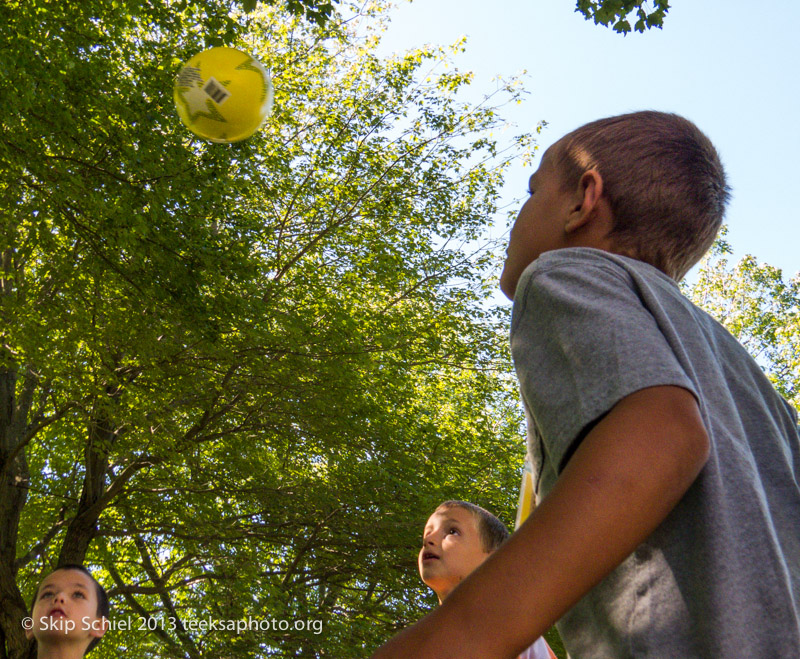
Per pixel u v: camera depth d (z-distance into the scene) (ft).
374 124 45.09
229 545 41.06
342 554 41.04
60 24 26.78
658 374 1.86
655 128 2.75
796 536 2.27
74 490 43.78
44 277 32.83
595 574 1.65
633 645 1.96
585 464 1.75
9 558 37.52
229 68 11.76
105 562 42.83
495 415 51.06
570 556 1.64
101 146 27.99
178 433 35.81
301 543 41.50
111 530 39.52
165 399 35.17
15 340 29.32
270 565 42.78
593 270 2.26
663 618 1.94
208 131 12.04
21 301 29.78
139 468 38.73
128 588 39.65
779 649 1.86
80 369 30.89
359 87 46.83
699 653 1.87
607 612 2.06
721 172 2.83
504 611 1.61
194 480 41.70
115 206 26.96
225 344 34.42
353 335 37.29
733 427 2.19
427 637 1.63
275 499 40.42
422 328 43.34
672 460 1.74
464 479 44.04
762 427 2.44
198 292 30.55
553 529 1.67
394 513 39.29
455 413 51.60
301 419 38.29
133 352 32.58
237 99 11.64
